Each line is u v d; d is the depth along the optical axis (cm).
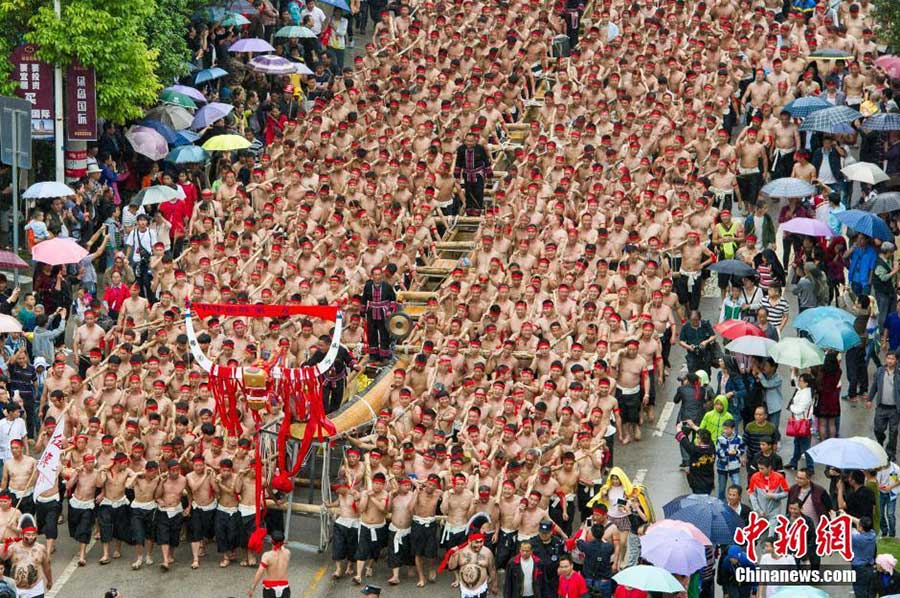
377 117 12625
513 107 13338
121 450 9075
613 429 9250
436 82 13012
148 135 12225
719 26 13662
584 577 7994
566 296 10188
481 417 9156
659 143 12219
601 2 14425
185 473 9019
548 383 9275
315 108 13062
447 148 12281
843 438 8919
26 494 9081
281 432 8444
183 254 11112
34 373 9938
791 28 13825
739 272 10419
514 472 8525
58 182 11112
